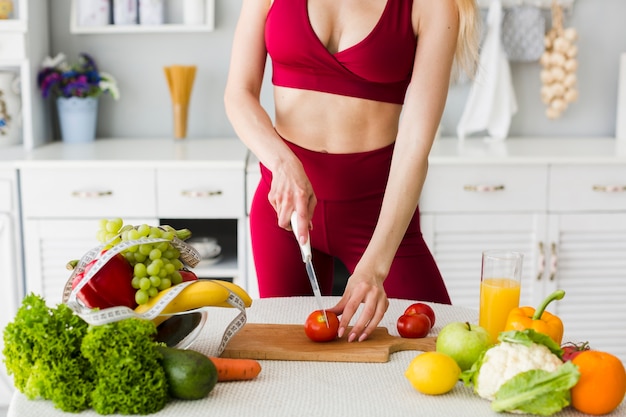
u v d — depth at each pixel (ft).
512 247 9.24
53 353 3.45
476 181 9.09
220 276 9.32
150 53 10.68
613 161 9.08
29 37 9.67
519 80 10.84
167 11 10.50
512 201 9.14
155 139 10.69
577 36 10.68
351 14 5.35
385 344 4.22
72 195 8.89
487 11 10.50
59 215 8.95
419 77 5.24
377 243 4.80
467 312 4.84
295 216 4.61
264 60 5.69
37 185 8.89
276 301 5.03
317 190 5.68
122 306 3.63
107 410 3.41
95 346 3.42
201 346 4.17
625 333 9.55
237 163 8.81
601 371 3.38
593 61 10.90
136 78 10.73
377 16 5.34
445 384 3.60
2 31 9.53
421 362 3.63
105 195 8.90
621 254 9.36
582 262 9.35
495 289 4.22
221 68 10.72
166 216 8.96
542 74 10.61
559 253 9.31
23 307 3.56
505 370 3.45
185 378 3.50
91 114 10.34
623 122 10.58
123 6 10.19
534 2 10.57
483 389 3.51
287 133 5.70
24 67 9.61
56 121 10.78
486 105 10.34
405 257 5.72
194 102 10.78
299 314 4.78
